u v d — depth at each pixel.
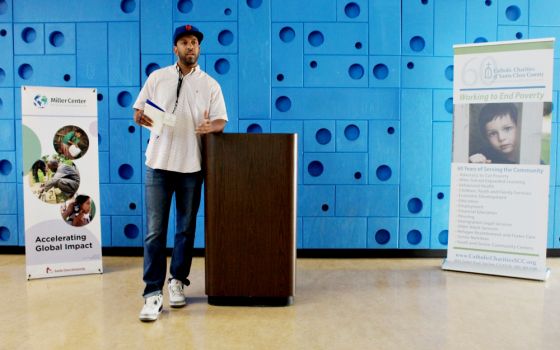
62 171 2.97
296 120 3.50
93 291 2.67
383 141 3.51
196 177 2.33
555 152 3.49
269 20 3.46
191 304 2.44
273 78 3.48
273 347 1.90
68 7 3.49
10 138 3.55
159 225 2.26
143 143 3.53
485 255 3.06
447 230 3.56
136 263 3.34
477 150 3.05
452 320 2.21
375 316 2.26
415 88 3.50
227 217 2.36
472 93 3.05
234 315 2.27
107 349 1.88
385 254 3.55
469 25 3.48
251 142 2.33
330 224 3.54
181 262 2.38
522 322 2.18
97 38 3.50
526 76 2.91
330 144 3.51
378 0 3.46
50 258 2.95
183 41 2.24
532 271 2.92
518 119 2.94
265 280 2.38
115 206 3.56
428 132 3.51
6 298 2.53
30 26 3.51
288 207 2.35
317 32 3.50
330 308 2.38
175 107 2.26
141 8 3.48
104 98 3.53
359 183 3.53
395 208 3.54
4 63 3.53
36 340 1.97
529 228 2.93
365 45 3.47
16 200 3.58
